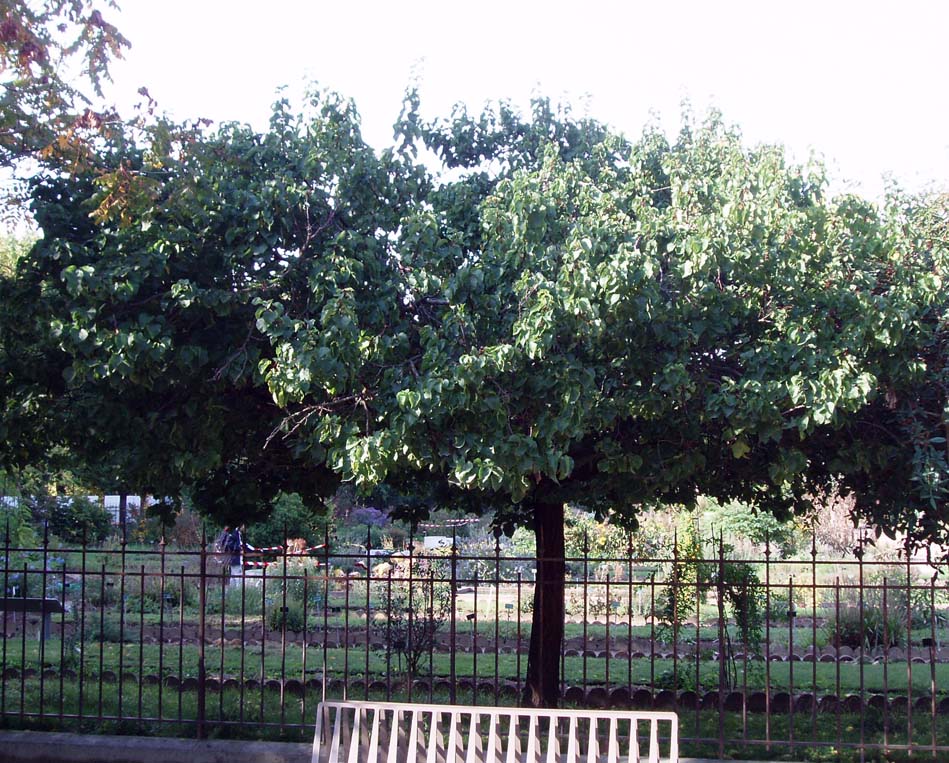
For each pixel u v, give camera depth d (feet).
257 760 25.13
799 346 19.49
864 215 20.75
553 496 25.40
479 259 22.79
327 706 19.99
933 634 24.98
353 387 20.12
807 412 19.12
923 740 28.02
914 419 21.20
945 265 21.21
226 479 27.02
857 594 47.55
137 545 74.90
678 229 20.04
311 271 21.98
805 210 20.42
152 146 23.39
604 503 27.71
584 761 25.54
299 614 47.16
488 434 19.35
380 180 23.63
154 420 21.99
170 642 43.83
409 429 19.16
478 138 26.89
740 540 59.82
